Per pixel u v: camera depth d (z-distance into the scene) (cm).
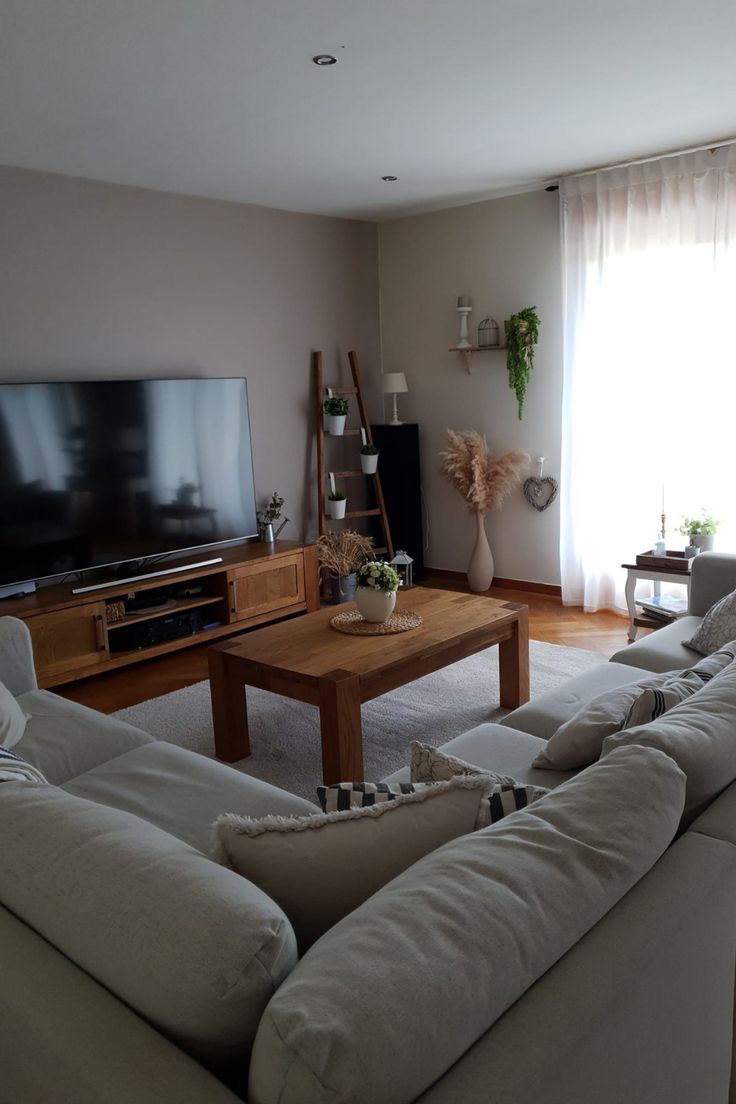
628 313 501
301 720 386
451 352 608
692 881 132
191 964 101
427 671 336
